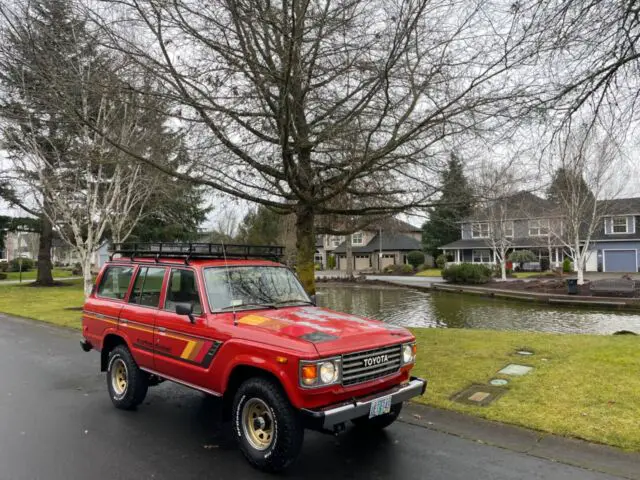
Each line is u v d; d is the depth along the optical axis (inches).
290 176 303.0
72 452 185.3
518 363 285.6
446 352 319.9
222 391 179.9
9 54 288.8
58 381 299.1
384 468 168.1
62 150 599.5
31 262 2338.8
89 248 621.9
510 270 1643.7
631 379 242.8
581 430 188.1
